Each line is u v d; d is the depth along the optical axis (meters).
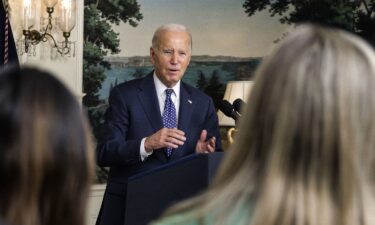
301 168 1.14
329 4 8.06
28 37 4.40
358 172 1.12
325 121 1.12
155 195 2.62
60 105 1.19
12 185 1.17
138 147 3.40
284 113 1.14
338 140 1.12
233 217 1.19
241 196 1.20
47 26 4.43
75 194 1.22
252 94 1.19
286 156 1.14
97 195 7.13
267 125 1.16
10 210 1.17
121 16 7.30
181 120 3.69
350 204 1.12
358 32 8.15
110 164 3.53
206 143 3.47
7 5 4.18
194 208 1.26
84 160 1.22
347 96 1.12
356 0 8.15
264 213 1.13
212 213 1.22
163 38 3.69
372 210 1.13
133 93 3.69
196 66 7.71
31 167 1.17
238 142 1.21
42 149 1.17
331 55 1.14
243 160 1.20
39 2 4.44
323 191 1.13
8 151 1.16
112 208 2.82
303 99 1.13
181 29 3.74
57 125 1.18
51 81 1.21
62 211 1.21
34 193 1.18
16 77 1.19
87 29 7.12
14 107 1.16
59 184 1.20
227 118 5.44
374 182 1.15
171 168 2.61
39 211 1.19
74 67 6.79
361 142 1.12
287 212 1.12
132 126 3.64
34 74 1.20
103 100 7.23
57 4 4.48
